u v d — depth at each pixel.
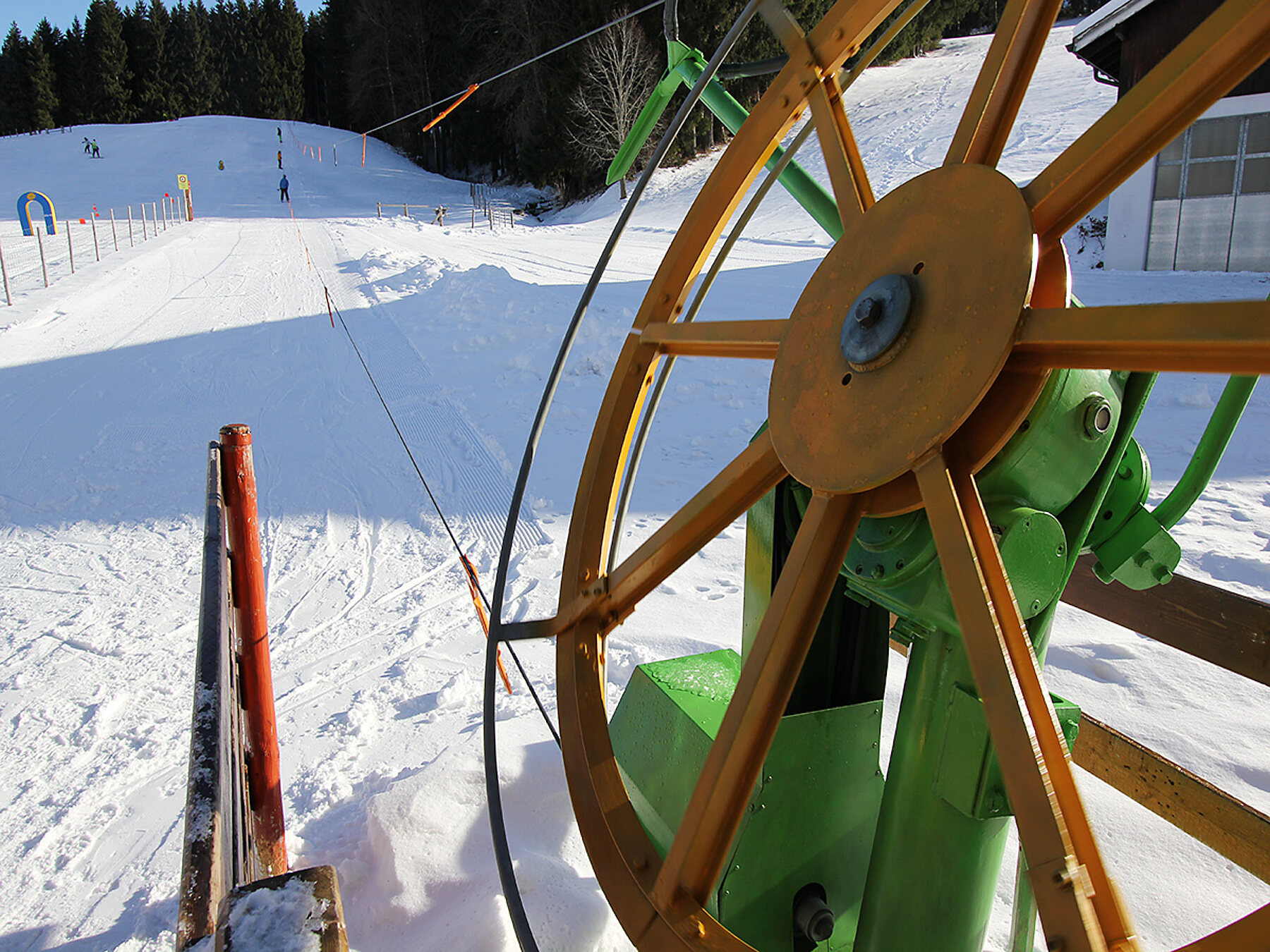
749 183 1.87
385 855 2.59
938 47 51.41
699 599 4.79
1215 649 2.61
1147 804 2.37
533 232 31.33
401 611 5.04
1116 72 18.14
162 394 10.28
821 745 1.94
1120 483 1.84
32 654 4.70
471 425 8.71
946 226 1.32
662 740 2.16
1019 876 1.98
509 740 3.04
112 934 2.70
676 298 1.95
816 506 1.39
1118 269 16.88
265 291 17.11
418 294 15.27
